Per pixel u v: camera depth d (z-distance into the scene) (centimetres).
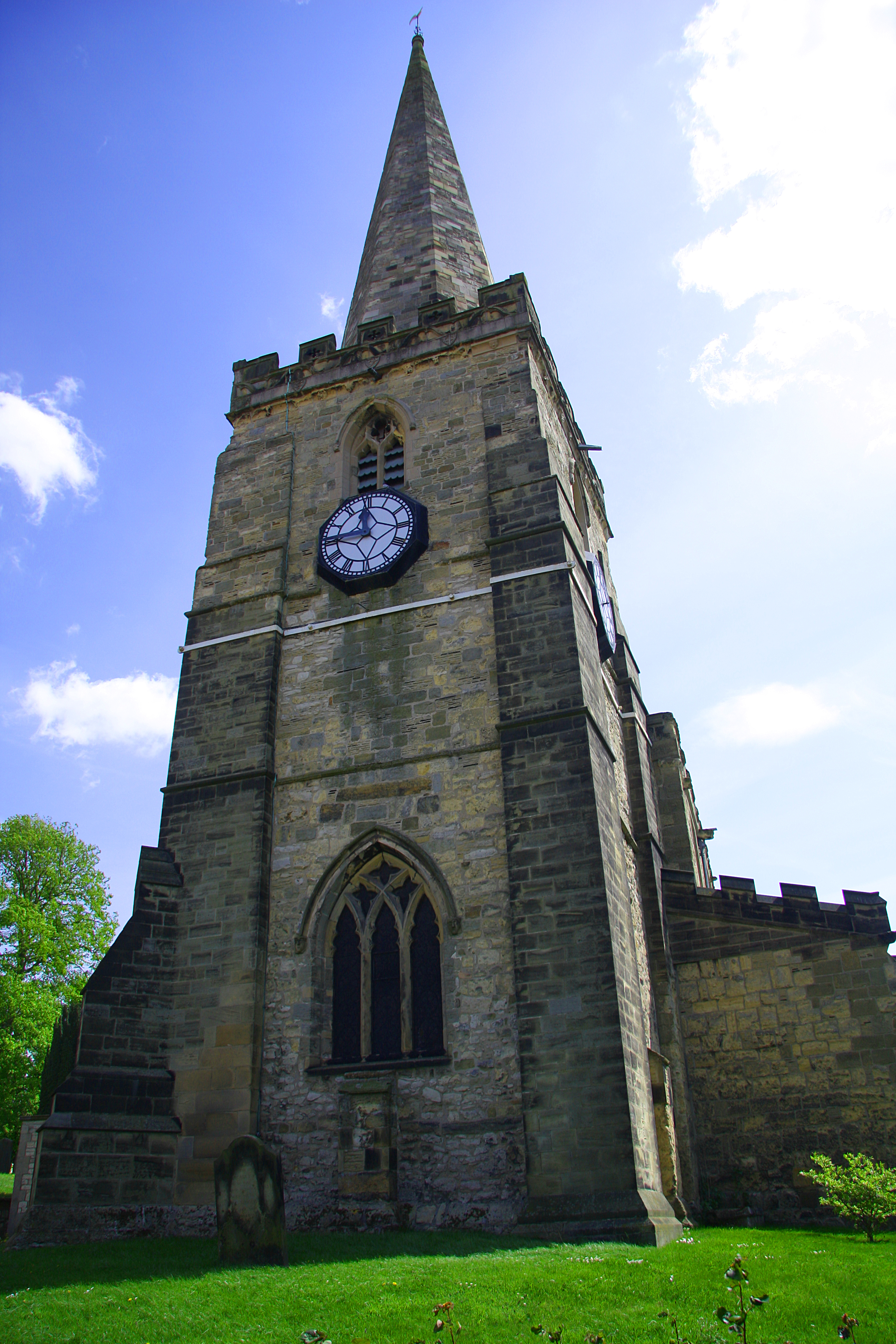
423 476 2612
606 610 2738
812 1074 2277
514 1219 1714
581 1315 1054
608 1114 1700
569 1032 1784
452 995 1938
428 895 2091
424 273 3319
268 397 2972
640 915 2517
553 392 3052
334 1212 1772
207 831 2253
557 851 1950
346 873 2152
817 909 2414
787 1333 999
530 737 2086
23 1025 3700
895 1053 2225
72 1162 1836
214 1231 1836
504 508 2422
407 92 4059
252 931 2100
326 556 2534
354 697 2342
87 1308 1115
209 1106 1953
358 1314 1065
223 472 2866
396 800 2175
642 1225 1581
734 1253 1420
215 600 2600
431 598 2394
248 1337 1003
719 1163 2264
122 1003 2034
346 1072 1942
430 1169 1806
